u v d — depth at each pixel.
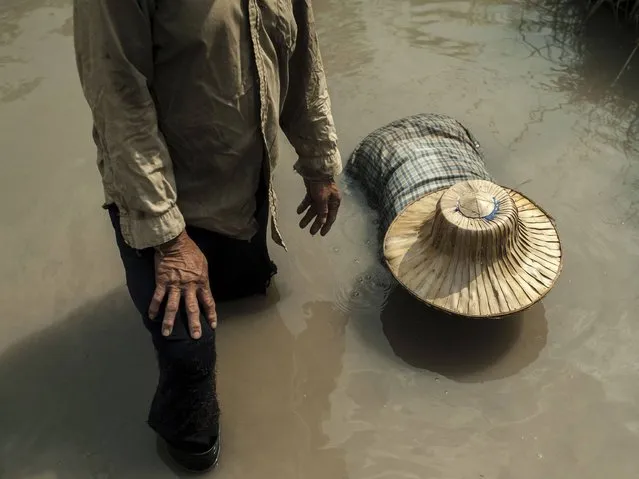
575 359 2.46
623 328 2.54
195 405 2.05
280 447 2.28
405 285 2.38
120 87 1.70
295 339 2.58
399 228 2.53
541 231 2.48
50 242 2.93
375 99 3.56
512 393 2.38
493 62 3.79
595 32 3.95
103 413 2.38
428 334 2.56
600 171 3.14
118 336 2.60
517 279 2.34
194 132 1.93
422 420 2.32
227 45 1.80
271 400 2.41
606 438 2.25
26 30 4.10
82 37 1.68
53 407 2.39
